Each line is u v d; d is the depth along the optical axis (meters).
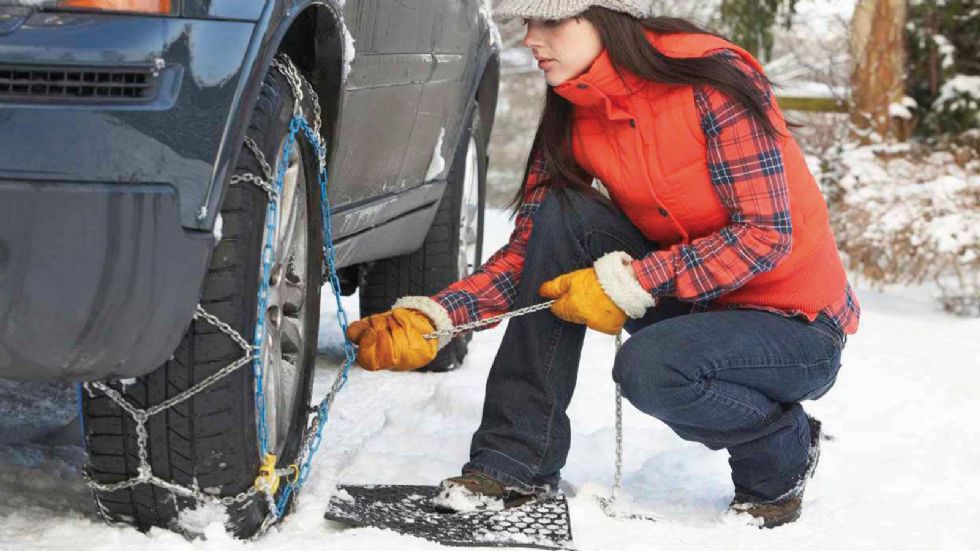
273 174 2.31
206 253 2.06
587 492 2.92
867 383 4.37
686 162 2.66
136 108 2.00
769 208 2.61
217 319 2.21
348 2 2.93
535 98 13.22
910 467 3.38
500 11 2.61
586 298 2.63
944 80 8.87
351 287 4.43
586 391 4.15
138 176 2.01
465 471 2.78
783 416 2.76
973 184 7.07
